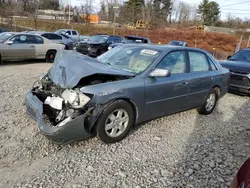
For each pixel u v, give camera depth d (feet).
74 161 9.77
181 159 10.52
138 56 13.20
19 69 29.89
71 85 10.22
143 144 11.60
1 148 10.28
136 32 126.41
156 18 183.83
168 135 12.87
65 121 9.66
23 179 8.48
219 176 9.44
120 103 10.98
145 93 11.83
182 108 14.43
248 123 15.71
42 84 12.25
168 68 13.14
